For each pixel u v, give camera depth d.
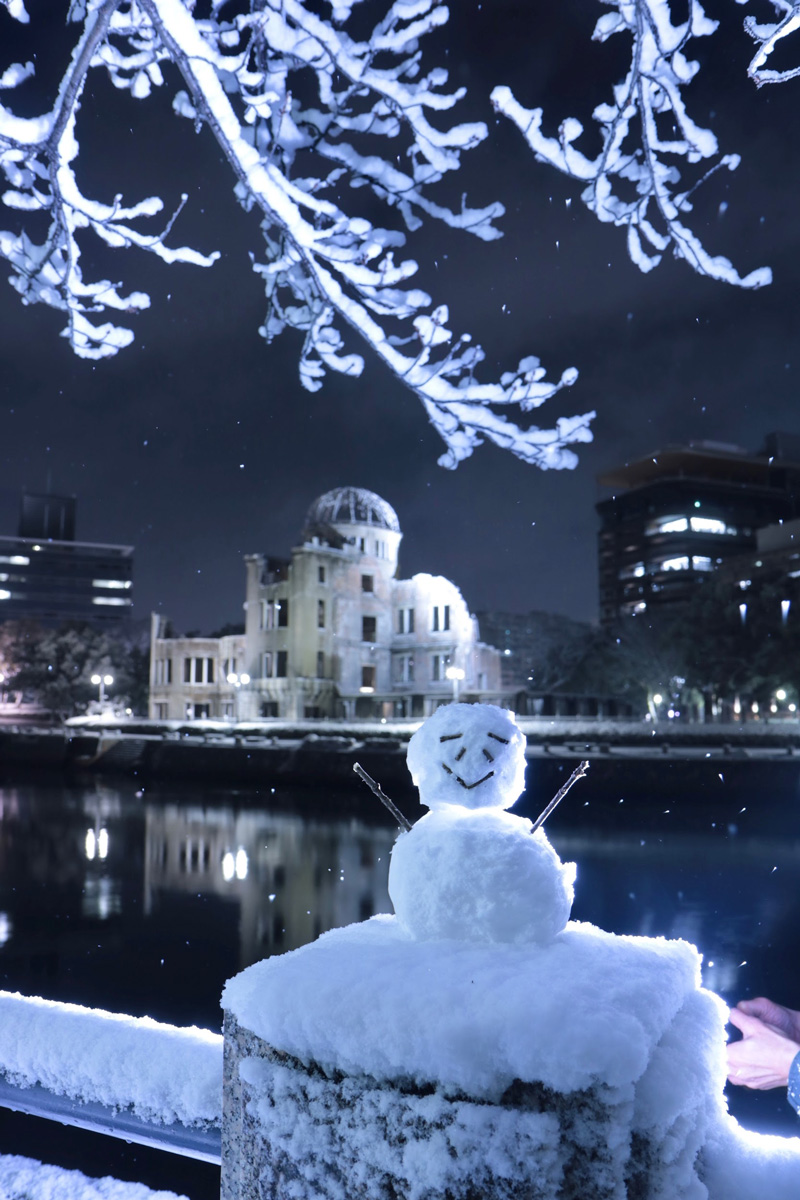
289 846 24.91
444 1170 1.34
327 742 41.69
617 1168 1.30
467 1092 1.37
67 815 31.91
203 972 13.35
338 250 2.95
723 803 29.61
